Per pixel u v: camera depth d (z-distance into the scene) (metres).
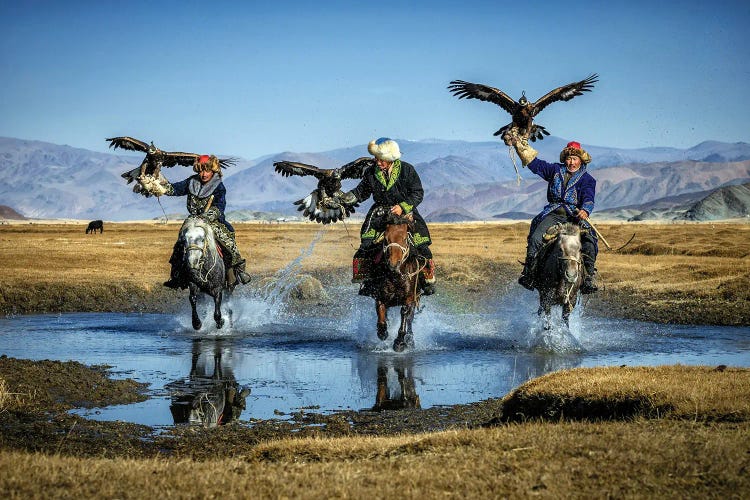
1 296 25.05
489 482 6.33
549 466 6.64
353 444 8.06
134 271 33.31
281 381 13.91
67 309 24.59
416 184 17.02
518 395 9.97
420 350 17.14
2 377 12.43
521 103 17.33
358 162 17.20
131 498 6.14
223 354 16.72
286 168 17.12
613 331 19.70
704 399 8.46
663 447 6.97
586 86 17.27
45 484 6.49
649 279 28.89
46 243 55.12
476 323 20.81
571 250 16.64
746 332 19.47
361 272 17.02
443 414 11.38
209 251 18.92
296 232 94.25
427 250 17.34
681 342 17.97
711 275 28.28
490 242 60.53
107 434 10.20
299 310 23.66
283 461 7.66
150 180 18.66
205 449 9.55
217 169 19.23
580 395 9.20
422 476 6.55
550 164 17.80
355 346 17.67
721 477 6.27
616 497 5.95
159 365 15.43
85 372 13.75
